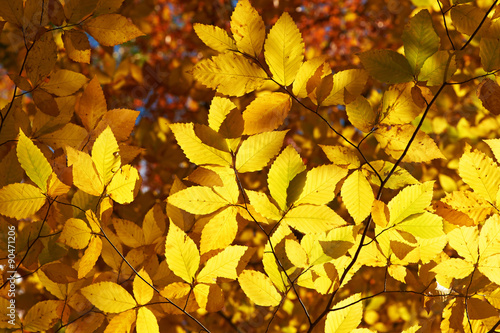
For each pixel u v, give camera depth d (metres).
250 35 1.28
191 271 1.28
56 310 1.37
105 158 1.28
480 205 1.30
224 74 1.29
